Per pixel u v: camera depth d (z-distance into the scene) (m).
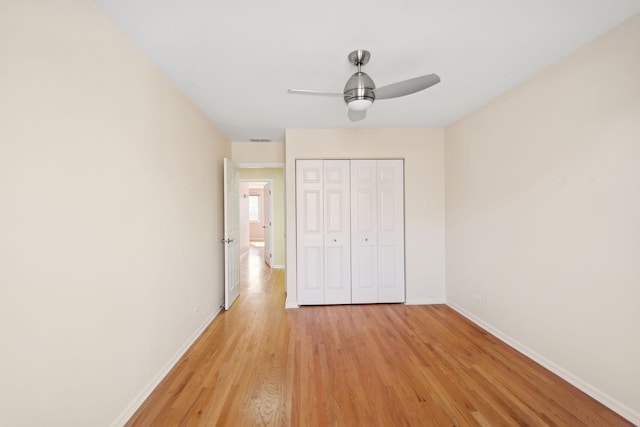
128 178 1.67
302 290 3.60
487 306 2.80
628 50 1.57
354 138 3.60
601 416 1.62
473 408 1.71
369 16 1.52
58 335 1.20
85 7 1.34
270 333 2.79
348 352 2.40
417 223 3.63
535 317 2.22
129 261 1.68
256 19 1.53
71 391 1.26
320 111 2.92
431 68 2.09
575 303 1.89
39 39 1.11
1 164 0.98
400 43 1.77
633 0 1.43
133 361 1.71
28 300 1.07
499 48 1.84
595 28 1.65
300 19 1.53
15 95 1.02
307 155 3.55
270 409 1.71
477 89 2.46
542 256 2.15
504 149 2.54
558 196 2.01
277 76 2.17
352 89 1.82
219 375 2.07
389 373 2.08
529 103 2.25
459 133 3.26
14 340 1.02
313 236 3.61
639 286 1.54
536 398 1.79
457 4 1.43
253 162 4.17
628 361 1.59
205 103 2.68
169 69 2.04
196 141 2.75
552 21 1.58
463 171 3.19
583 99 1.82
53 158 1.17
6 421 0.99
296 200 3.58
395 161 3.63
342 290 3.64
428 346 2.50
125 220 1.64
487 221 2.79
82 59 1.33
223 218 3.68
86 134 1.35
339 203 3.62
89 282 1.37
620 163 1.62
